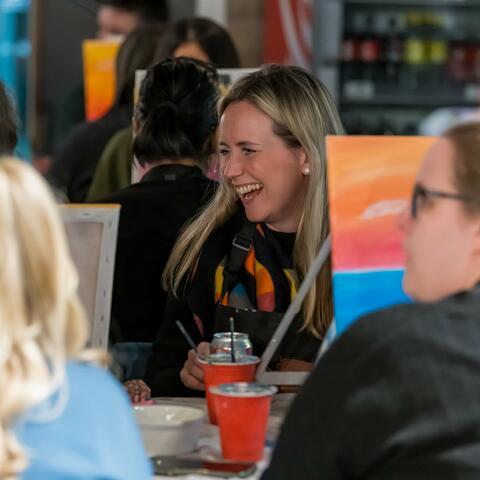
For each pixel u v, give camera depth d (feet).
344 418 9.59
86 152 27.91
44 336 8.86
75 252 14.93
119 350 19.11
